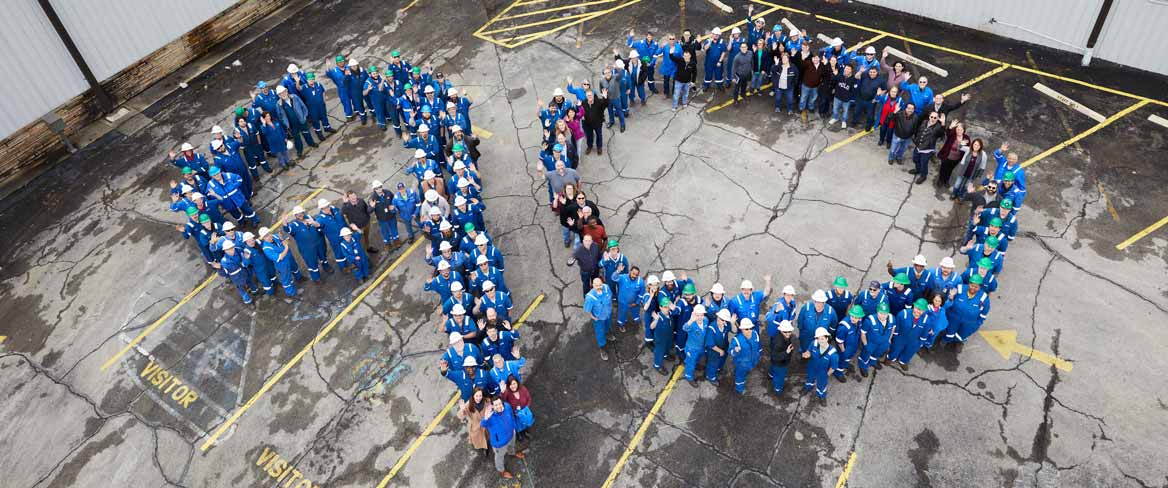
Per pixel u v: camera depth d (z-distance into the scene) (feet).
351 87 56.70
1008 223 38.88
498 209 50.06
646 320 37.68
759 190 49.03
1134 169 47.01
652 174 51.21
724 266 44.04
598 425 36.96
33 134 56.80
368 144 57.11
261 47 69.72
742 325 33.32
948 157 45.11
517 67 63.21
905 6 63.57
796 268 43.45
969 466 33.73
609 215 48.32
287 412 39.17
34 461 38.19
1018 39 58.85
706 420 36.60
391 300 44.60
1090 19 53.98
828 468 34.24
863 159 50.52
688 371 37.68
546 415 37.63
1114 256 42.06
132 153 58.23
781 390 37.27
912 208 46.39
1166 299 39.52
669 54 54.13
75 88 58.23
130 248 49.96
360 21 72.02
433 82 55.42
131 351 43.19
